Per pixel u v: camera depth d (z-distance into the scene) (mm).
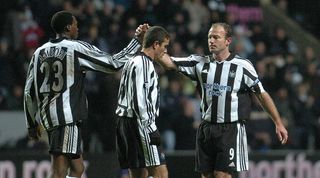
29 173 39500
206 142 27000
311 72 57719
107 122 44656
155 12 55000
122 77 27359
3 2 51219
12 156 39281
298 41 70562
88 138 44562
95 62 26375
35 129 27688
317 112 54531
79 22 50000
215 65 26859
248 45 59656
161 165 27734
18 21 50375
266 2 71250
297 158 44812
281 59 59094
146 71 26734
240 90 26766
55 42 26594
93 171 40469
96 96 44875
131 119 27125
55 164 26750
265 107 26938
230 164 26656
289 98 54156
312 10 72500
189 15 56812
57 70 26312
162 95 48031
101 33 50125
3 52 47375
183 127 46938
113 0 57500
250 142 48562
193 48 53781
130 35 50562
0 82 46500
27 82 26953
